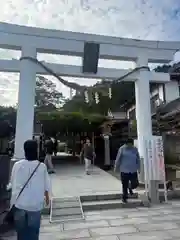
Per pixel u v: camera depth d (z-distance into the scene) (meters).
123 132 13.77
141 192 6.13
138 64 7.29
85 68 6.81
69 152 25.62
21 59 6.41
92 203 5.51
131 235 3.74
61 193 6.20
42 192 2.71
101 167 12.91
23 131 6.11
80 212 4.96
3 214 3.99
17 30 6.40
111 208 5.41
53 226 4.26
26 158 2.83
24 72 6.33
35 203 2.60
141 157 6.99
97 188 6.86
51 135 20.09
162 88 13.03
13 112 9.70
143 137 6.48
